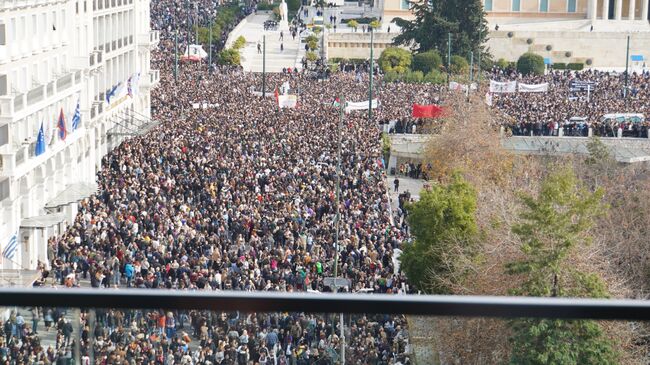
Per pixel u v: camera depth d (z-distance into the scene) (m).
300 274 97.06
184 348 24.53
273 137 171.38
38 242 114.56
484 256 85.50
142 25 197.00
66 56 139.38
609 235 97.94
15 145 113.19
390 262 106.19
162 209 120.06
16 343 23.80
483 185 139.00
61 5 136.00
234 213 120.12
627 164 171.62
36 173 118.19
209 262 100.12
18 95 114.50
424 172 172.75
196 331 24.22
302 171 146.75
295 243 109.12
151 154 152.75
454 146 161.25
